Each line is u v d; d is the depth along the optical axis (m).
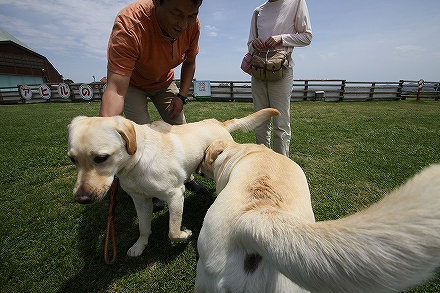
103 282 1.87
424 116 8.43
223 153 2.12
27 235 2.36
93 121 1.63
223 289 1.11
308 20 2.98
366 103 14.05
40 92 15.84
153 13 2.05
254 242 0.92
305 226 0.82
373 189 3.03
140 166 1.84
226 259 1.12
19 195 3.11
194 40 2.61
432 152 4.26
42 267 2.00
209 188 3.22
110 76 1.99
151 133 1.99
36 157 4.34
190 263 2.01
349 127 6.43
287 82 3.13
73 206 2.82
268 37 3.09
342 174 3.42
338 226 0.74
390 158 4.01
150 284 1.85
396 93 16.17
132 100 2.76
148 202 2.16
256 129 3.60
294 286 1.10
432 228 0.58
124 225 2.50
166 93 3.01
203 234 1.27
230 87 14.55
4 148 4.91
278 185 1.32
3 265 2.00
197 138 2.36
